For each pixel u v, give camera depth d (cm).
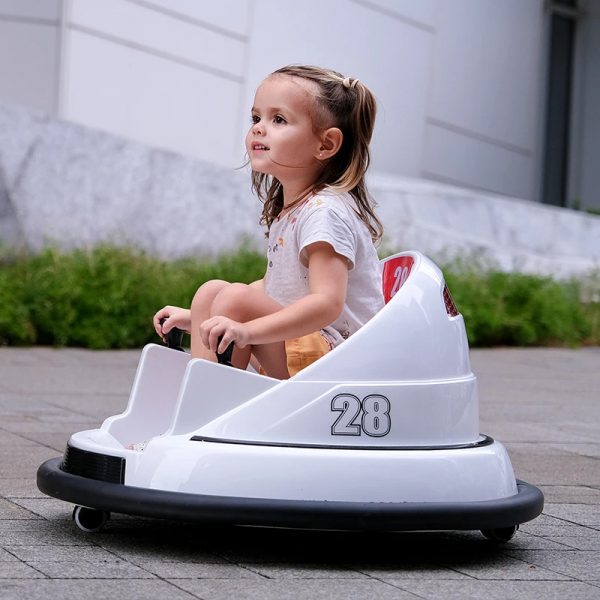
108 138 1077
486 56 1631
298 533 290
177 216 1084
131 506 254
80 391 589
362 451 257
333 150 293
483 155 1644
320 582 241
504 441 482
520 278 1040
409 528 253
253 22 1288
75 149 1053
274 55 1316
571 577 256
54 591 224
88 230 1033
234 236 1100
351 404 263
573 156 1886
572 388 702
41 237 1005
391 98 1473
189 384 263
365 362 266
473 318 958
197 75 1231
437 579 249
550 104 1850
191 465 253
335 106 293
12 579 232
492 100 1650
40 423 470
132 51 1166
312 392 262
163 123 1201
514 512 268
